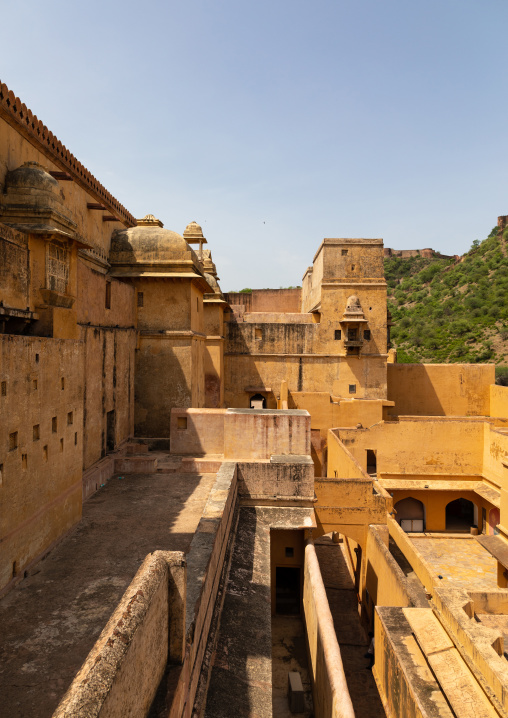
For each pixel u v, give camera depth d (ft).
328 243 84.02
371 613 41.88
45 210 28.19
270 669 22.34
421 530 69.62
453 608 27.45
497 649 24.91
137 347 54.85
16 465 22.94
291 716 30.96
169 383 55.21
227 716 18.60
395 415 90.68
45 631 18.90
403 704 27.27
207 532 25.22
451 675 24.56
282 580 45.52
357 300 82.74
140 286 55.36
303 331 85.46
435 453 69.41
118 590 22.44
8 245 24.72
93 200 50.34
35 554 24.95
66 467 29.22
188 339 55.11
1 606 20.86
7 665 16.66
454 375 90.53
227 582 28.55
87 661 9.23
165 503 35.70
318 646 29.48
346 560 57.31
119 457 44.57
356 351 83.56
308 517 39.81
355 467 49.11
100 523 31.53
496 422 75.00
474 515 70.13
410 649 29.14
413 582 38.19
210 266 89.30
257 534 36.42
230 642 23.34
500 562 50.06
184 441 48.11
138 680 10.84
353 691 34.91
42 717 14.11
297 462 41.57
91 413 40.29
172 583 14.10
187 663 15.03
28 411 24.17
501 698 21.48
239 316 99.04
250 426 44.45
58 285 30.09
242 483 41.45
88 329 39.17
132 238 55.47
